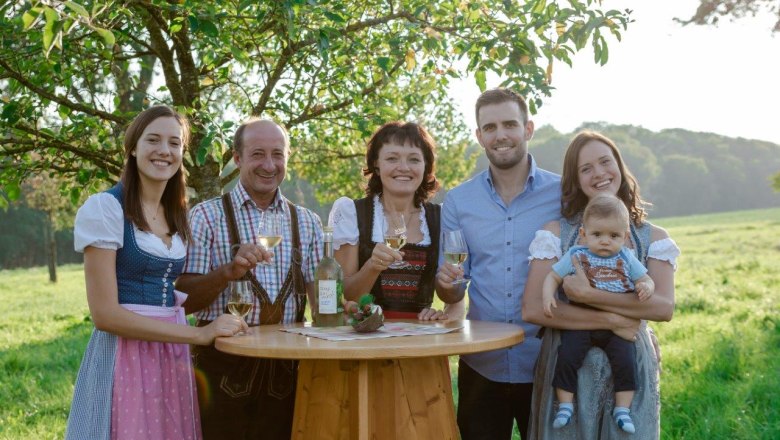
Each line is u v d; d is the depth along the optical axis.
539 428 3.10
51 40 2.59
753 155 86.00
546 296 3.05
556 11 4.47
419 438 3.02
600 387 2.99
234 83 5.77
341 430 2.99
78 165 6.04
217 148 4.19
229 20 5.03
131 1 4.54
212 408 3.43
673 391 5.88
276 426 3.53
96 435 2.89
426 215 3.76
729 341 7.30
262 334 3.04
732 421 5.06
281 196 3.67
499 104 3.48
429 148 3.72
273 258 3.53
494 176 3.64
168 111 3.08
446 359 3.22
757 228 35.00
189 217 3.47
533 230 3.50
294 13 4.20
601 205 3.06
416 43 5.45
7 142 5.48
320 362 3.11
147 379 2.97
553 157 78.06
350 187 9.40
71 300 17.92
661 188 81.81
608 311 2.98
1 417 6.02
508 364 3.50
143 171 3.00
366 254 3.65
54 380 7.42
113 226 2.91
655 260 3.14
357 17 6.00
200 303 3.35
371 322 2.99
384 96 5.79
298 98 5.98
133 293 3.00
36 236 53.69
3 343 10.20
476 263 3.65
